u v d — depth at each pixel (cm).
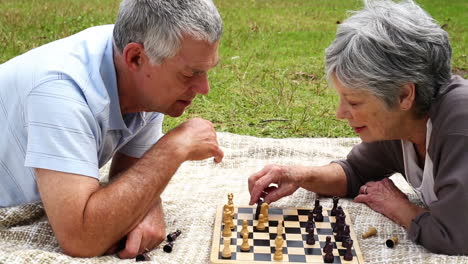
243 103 590
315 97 613
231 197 307
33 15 1003
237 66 736
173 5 246
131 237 264
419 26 254
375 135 280
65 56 262
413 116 272
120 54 263
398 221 302
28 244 271
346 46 259
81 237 247
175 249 280
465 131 254
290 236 291
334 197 318
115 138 292
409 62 252
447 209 260
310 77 700
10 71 268
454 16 1159
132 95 275
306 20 1128
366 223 306
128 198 253
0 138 270
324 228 301
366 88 258
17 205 288
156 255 273
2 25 905
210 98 605
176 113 281
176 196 351
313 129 518
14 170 276
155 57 252
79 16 970
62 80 252
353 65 256
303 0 1451
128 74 267
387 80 254
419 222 278
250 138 455
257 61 777
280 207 325
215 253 269
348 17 276
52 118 246
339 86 268
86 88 256
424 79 257
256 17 1141
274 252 275
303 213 317
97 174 257
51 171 245
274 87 648
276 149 426
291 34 972
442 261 256
